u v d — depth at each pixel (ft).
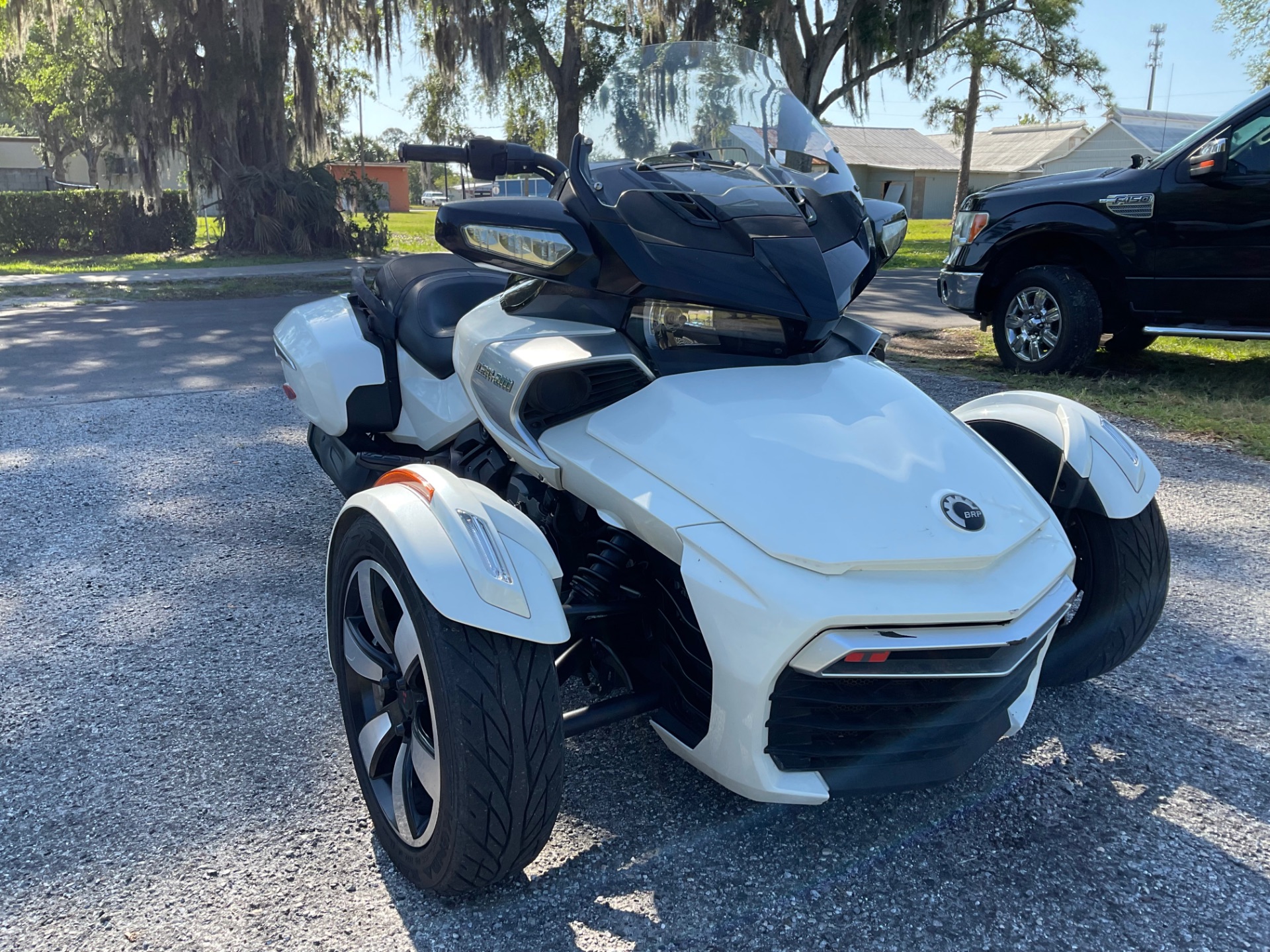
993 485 7.87
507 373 8.27
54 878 7.27
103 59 80.59
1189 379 24.98
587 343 8.15
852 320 9.63
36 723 9.39
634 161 9.50
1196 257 23.02
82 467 17.43
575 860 7.54
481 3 71.05
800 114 10.48
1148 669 10.66
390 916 6.93
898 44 82.28
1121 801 8.37
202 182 75.10
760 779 6.88
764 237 8.43
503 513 7.07
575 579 8.36
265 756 8.90
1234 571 13.29
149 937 6.68
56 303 43.16
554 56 81.00
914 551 6.87
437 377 12.00
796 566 6.76
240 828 7.89
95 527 14.61
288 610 11.93
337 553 8.03
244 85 73.05
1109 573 9.35
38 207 79.41
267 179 74.13
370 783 7.72
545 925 6.86
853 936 6.78
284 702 9.83
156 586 12.59
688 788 8.46
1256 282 22.48
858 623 6.57
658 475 7.50
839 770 7.05
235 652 10.86
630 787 8.47
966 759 7.31
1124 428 20.12
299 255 74.38
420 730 7.00
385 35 74.28
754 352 8.55
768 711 6.78
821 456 7.48
